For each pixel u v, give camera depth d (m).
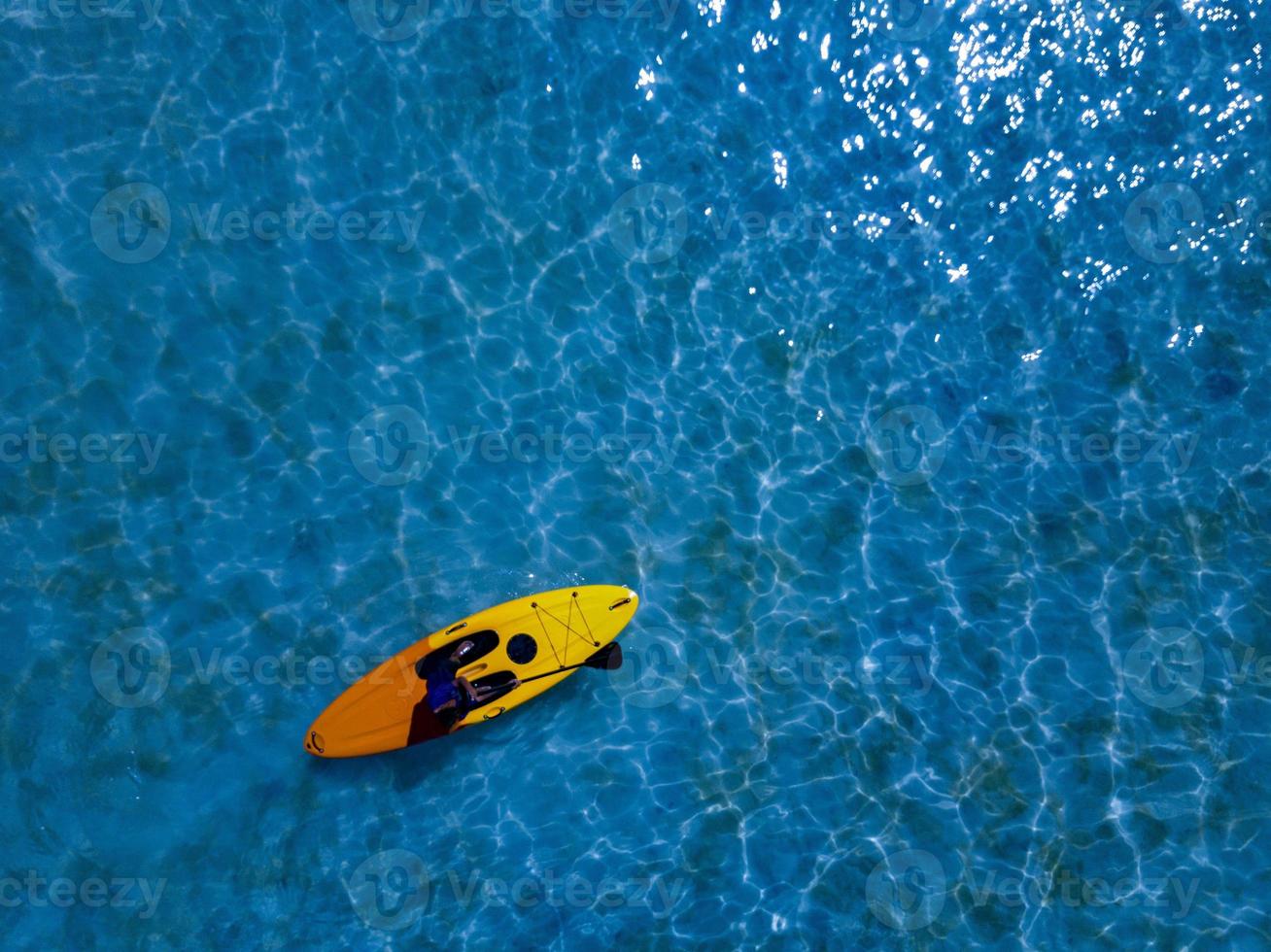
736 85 10.73
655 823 9.97
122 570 9.44
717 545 10.48
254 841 9.32
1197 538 11.03
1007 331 11.10
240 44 9.90
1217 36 11.12
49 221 9.51
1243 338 11.11
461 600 9.98
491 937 9.58
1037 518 10.94
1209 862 10.36
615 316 10.57
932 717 10.48
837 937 9.98
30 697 9.13
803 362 10.85
